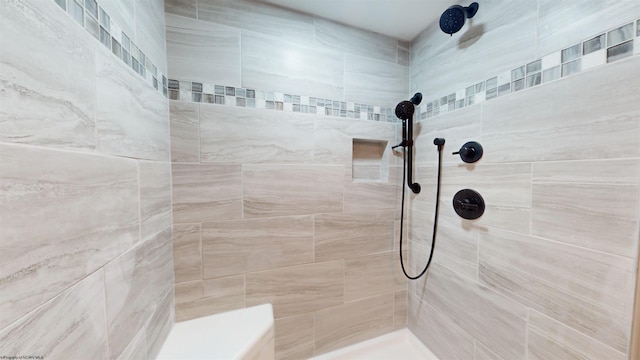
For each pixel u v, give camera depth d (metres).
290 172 1.18
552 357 0.79
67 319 0.42
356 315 1.37
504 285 0.94
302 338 1.25
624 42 0.61
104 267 0.53
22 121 0.35
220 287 1.09
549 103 0.77
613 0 0.63
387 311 1.43
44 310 0.38
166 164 0.94
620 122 0.62
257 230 1.14
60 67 0.42
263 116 1.12
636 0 0.59
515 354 0.90
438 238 1.25
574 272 0.73
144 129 0.75
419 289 1.38
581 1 0.69
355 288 1.35
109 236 0.55
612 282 0.65
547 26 0.77
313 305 1.27
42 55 0.38
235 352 0.87
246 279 1.13
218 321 1.05
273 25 1.11
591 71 0.67
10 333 0.32
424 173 1.32
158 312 0.84
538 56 0.80
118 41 0.61
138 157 0.70
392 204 1.41
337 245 1.30
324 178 1.25
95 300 0.49
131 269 0.65
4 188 0.32
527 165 0.84
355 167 1.38
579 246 0.72
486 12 0.97
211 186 1.05
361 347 1.36
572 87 0.72
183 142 1.00
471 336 1.08
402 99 1.41
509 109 0.90
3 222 0.32
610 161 0.65
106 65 0.56
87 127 0.49
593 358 0.69
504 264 0.93
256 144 1.11
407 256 1.46
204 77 1.02
